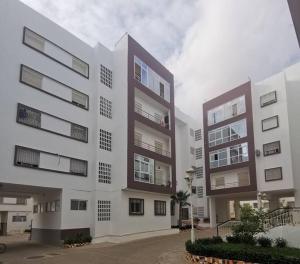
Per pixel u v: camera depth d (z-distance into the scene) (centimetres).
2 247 1988
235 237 1712
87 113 2567
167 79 3447
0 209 4291
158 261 1530
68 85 2448
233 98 4044
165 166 3281
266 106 3606
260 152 3562
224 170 3934
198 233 3030
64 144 2328
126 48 2812
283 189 3275
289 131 3350
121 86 2766
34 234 2680
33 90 2178
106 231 2467
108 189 2567
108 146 2644
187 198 3938
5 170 1919
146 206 2845
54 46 2398
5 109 1978
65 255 1783
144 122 2884
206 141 4278
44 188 2206
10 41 2083
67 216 2261
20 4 2195
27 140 2077
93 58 2734
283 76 3506
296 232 1683
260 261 1209
